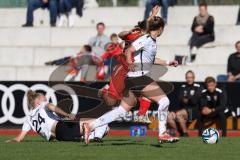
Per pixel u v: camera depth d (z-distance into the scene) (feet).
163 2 243.19
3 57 251.80
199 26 236.43
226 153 116.06
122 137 168.45
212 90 185.16
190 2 256.93
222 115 184.55
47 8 257.75
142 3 263.70
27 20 257.14
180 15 254.68
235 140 148.36
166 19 245.24
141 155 111.34
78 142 137.18
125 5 266.77
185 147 126.11
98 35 230.89
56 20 255.91
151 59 121.29
